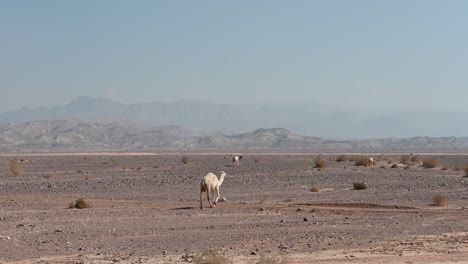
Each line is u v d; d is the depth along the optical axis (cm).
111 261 2448
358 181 6469
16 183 6694
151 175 7794
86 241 2927
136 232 3189
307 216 3884
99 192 5703
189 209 4228
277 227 3381
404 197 5100
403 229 3338
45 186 6288
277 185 6216
